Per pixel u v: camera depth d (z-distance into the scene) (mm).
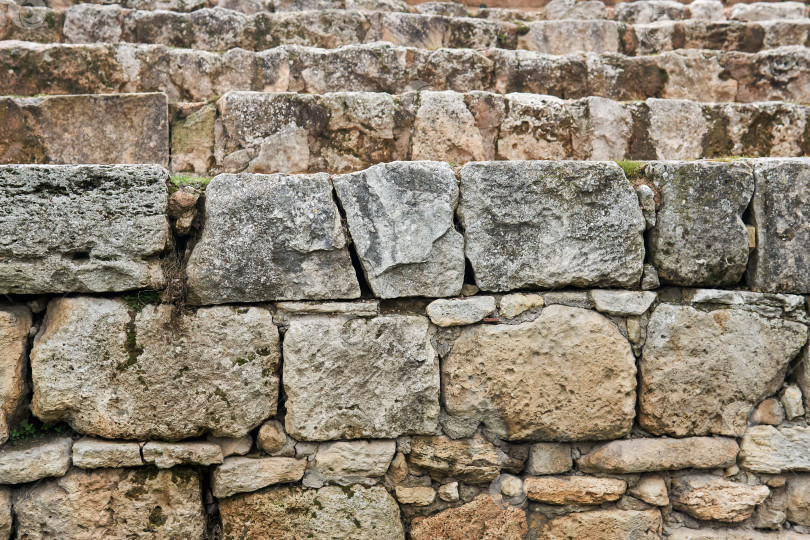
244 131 3109
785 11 4652
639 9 4641
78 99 3000
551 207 2613
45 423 2479
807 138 3582
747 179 2713
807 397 2795
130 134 3045
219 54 3416
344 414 2553
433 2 4492
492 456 2686
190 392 2461
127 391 2420
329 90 3512
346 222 2535
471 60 3621
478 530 2691
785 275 2744
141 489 2461
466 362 2629
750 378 2771
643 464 2721
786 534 2811
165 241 2396
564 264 2629
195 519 2500
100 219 2344
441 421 2656
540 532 2744
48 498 2402
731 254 2717
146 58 3324
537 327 2641
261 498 2541
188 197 2457
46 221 2309
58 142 2996
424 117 3258
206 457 2482
